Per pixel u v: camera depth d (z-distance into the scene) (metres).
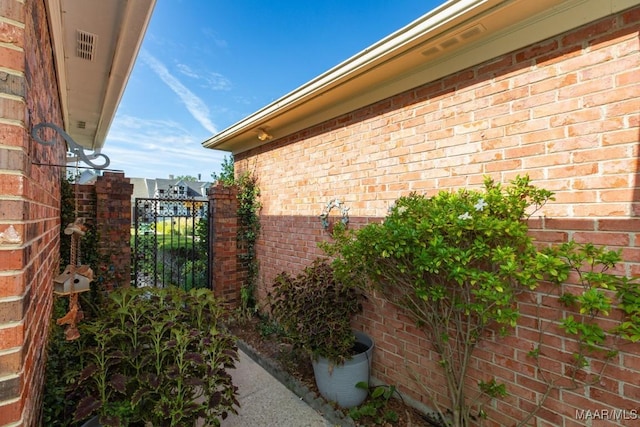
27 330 1.15
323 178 4.01
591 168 1.91
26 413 1.17
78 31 2.49
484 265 2.35
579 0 1.89
